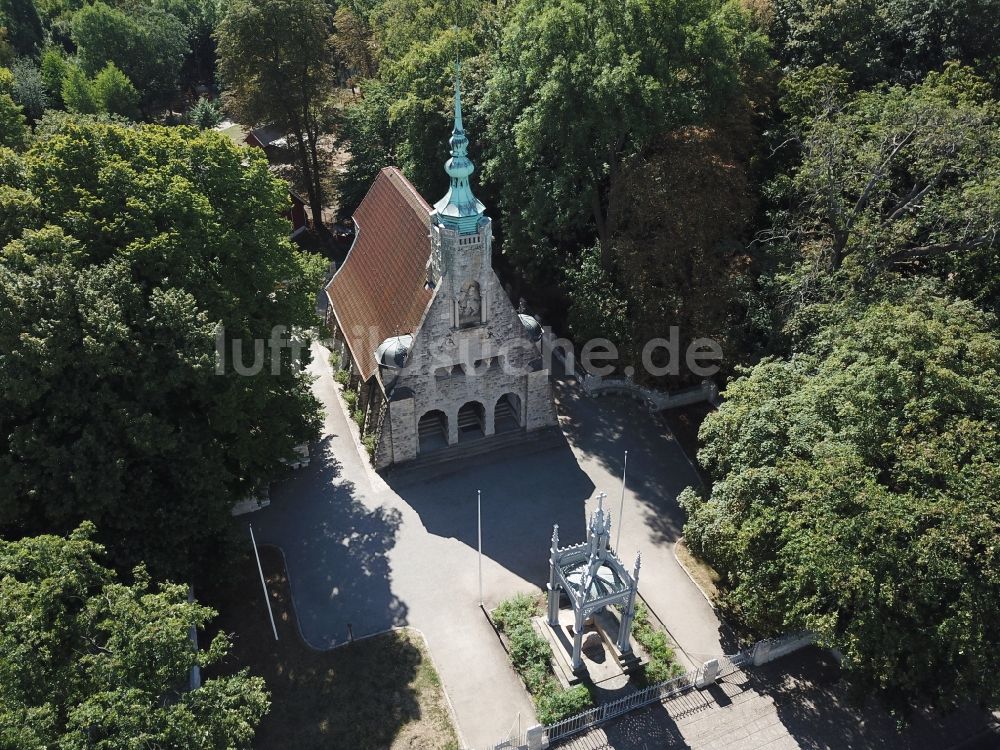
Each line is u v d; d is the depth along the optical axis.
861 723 38.72
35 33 115.88
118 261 39.88
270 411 46.16
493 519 50.12
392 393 49.91
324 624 43.19
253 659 41.19
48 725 26.84
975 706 39.59
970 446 34.53
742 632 43.03
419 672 40.75
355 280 60.66
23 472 36.28
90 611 31.03
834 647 35.75
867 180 52.38
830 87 57.47
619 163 58.59
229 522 41.81
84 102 89.62
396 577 46.03
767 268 55.06
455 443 54.41
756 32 59.59
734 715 38.91
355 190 80.25
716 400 59.66
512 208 63.78
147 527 39.25
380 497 51.44
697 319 52.28
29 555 31.05
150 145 45.09
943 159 49.03
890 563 33.59
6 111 60.41
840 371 39.94
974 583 32.66
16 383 35.47
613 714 38.53
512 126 59.94
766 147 63.84
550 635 42.00
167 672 30.08
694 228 51.19
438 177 71.81
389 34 87.06
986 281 50.38
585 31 53.22
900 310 39.44
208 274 43.00
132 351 38.44
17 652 27.88
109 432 37.41
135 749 26.80
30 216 41.38
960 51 65.88
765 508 38.31
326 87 79.12
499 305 49.06
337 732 37.75
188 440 40.59
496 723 38.50
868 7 65.81
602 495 35.91
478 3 82.62
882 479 36.84
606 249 59.16
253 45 73.00
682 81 55.34
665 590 45.41
